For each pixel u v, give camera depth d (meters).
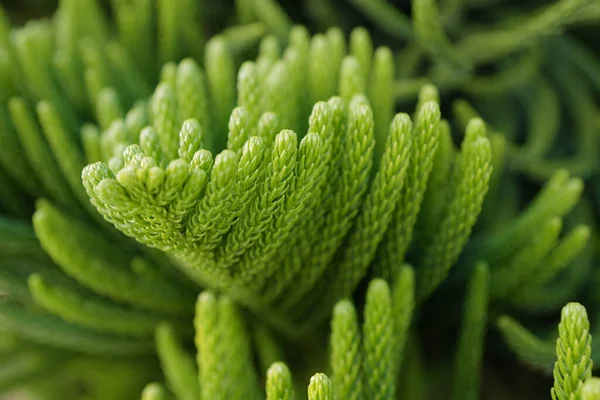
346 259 0.38
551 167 0.47
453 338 0.45
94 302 0.40
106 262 0.41
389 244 0.38
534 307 0.42
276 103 0.38
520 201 0.50
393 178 0.36
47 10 0.55
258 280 0.37
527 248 0.39
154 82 0.48
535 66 0.48
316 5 0.50
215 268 0.36
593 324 0.44
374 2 0.46
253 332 0.41
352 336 0.36
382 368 0.36
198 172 0.32
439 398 0.44
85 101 0.44
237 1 0.48
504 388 0.47
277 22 0.46
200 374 0.37
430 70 0.49
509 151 0.46
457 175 0.38
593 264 0.46
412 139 0.36
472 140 0.37
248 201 0.34
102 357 0.44
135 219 0.33
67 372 0.45
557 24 0.44
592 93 0.51
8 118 0.42
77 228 0.41
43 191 0.43
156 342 0.43
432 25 0.45
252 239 0.35
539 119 0.48
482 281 0.39
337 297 0.39
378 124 0.40
